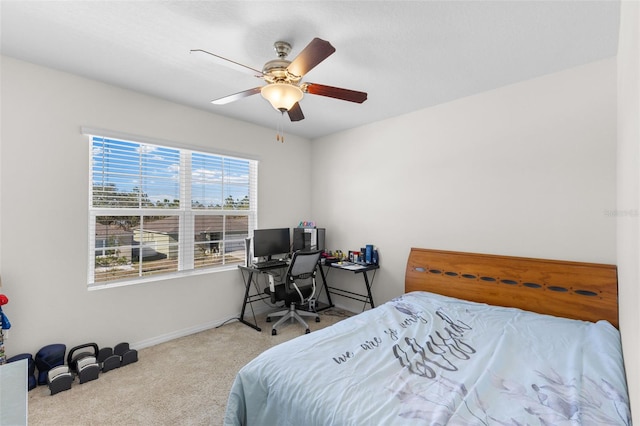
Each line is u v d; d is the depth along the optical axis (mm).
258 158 3643
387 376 1336
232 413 1395
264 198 3768
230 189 3482
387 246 3391
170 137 2895
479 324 1945
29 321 2160
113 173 2605
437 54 2020
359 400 1154
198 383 2156
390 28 1738
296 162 4141
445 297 2557
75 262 2363
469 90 2598
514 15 1617
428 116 3016
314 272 3299
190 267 3119
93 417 1782
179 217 3059
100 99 2473
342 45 1915
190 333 3047
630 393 1058
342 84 2482
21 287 2129
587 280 2057
